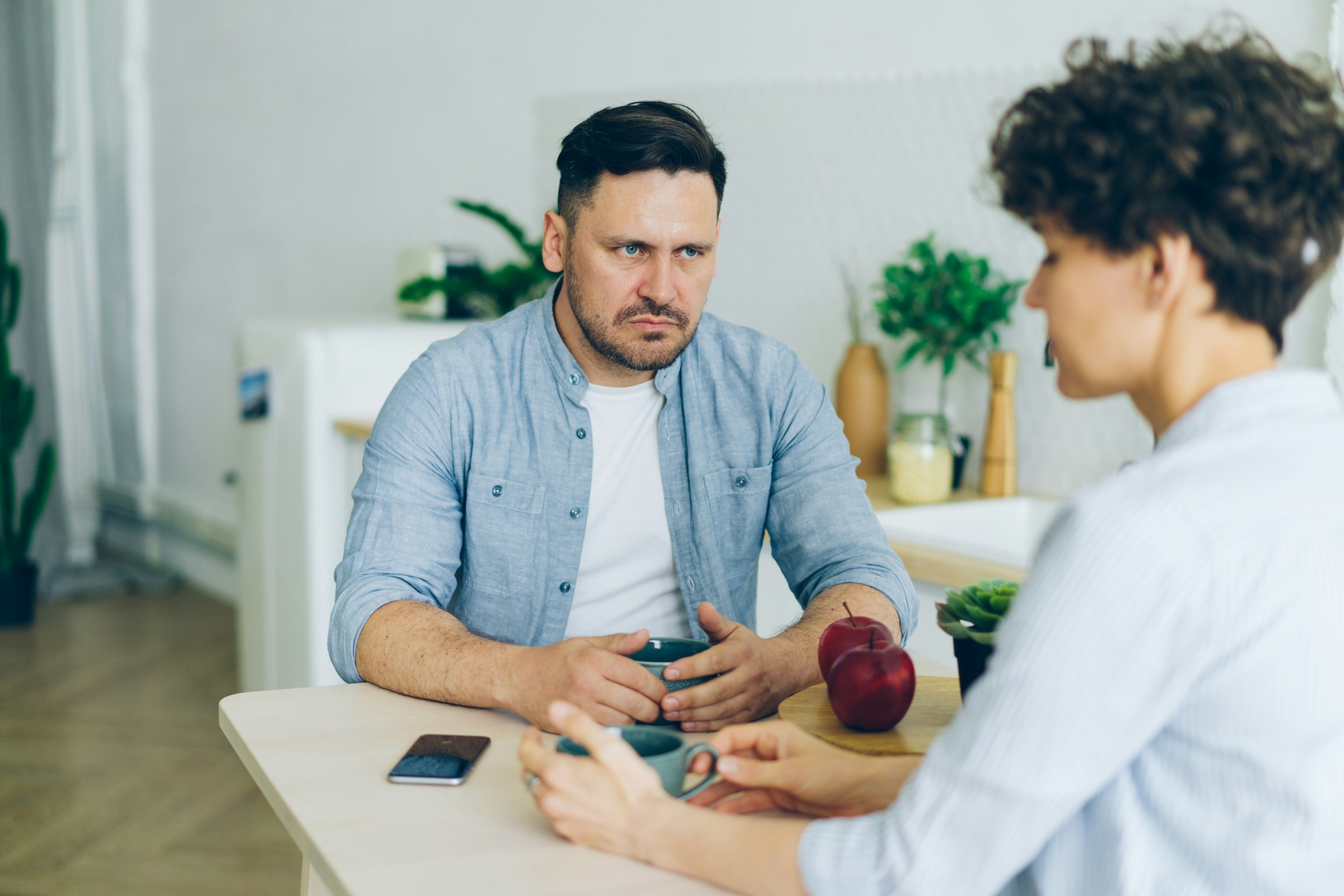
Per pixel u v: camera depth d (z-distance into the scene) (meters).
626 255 1.35
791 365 1.61
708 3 3.08
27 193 4.68
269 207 4.60
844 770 0.91
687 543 1.55
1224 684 0.67
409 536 1.41
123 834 2.70
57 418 4.95
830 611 1.33
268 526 3.19
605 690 1.10
